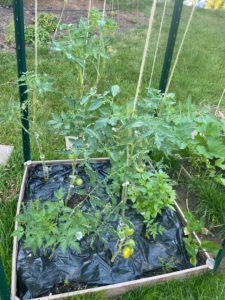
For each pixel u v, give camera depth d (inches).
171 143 56.3
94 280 65.8
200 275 70.2
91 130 56.8
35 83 68.1
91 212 77.2
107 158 95.5
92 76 150.2
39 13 217.5
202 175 102.0
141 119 53.3
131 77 159.3
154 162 94.8
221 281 70.4
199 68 188.9
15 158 96.2
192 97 152.7
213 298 66.7
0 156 98.3
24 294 62.2
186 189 97.9
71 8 242.2
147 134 51.9
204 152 88.5
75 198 83.7
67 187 86.3
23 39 69.7
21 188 82.5
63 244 57.0
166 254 73.1
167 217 81.0
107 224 68.7
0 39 179.3
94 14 64.7
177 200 94.0
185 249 75.0
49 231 59.4
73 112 67.2
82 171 91.8
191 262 71.0
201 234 84.1
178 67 184.4
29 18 209.8
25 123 83.2
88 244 71.1
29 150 90.0
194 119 70.7
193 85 165.8
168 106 68.3
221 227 86.0
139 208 75.4
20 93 78.0
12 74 143.3
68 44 63.7
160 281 67.0
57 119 66.6
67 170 92.0
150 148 65.5
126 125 51.4
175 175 102.0
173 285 67.3
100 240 70.8
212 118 82.8
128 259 70.1
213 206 88.7
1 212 79.4
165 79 85.8
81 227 60.2
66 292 63.2
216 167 105.8
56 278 64.7
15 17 65.9
